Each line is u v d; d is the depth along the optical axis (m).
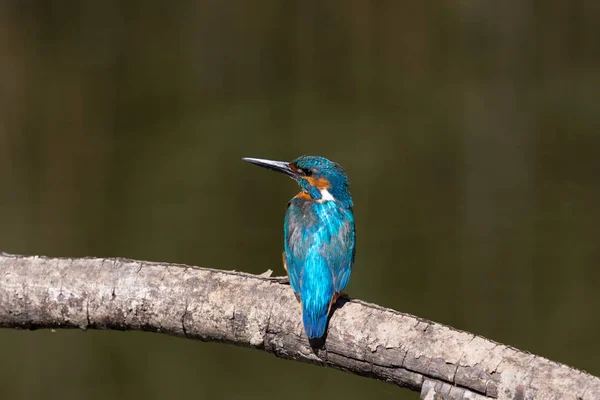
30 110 20.12
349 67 23.30
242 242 14.90
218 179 17.22
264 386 12.01
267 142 18.61
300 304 5.66
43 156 18.48
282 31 23.62
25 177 17.73
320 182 7.30
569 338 12.23
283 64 23.31
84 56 22.58
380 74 22.89
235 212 16.11
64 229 15.65
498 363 4.84
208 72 22.72
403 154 18.00
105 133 19.53
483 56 23.34
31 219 16.03
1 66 21.27
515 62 22.84
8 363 12.65
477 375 4.87
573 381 4.63
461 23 23.95
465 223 15.48
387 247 14.73
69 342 13.07
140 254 14.66
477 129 19.12
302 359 5.69
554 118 19.52
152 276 5.94
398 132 19.08
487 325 12.69
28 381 12.40
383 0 23.84
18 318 6.12
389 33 23.88
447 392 4.98
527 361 4.81
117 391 12.38
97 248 14.90
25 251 14.80
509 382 4.76
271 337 5.71
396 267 14.14
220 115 20.27
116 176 17.55
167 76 22.23
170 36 23.52
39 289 6.03
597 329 12.38
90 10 23.00
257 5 23.52
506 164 17.62
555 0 23.77
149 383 12.24
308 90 22.03
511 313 12.95
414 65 23.30
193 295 5.84
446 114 20.16
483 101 20.73
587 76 21.66
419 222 15.61
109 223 15.76
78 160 18.53
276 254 14.48
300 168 7.45
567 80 21.45
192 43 23.42
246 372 12.43
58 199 16.91
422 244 14.80
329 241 6.43
